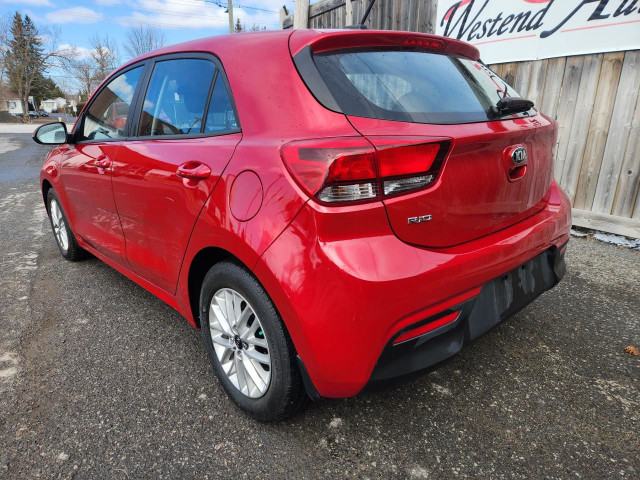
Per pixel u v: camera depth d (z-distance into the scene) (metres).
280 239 1.47
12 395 2.04
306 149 1.41
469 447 1.72
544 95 4.27
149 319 2.76
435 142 1.43
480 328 1.67
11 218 5.27
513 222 1.83
